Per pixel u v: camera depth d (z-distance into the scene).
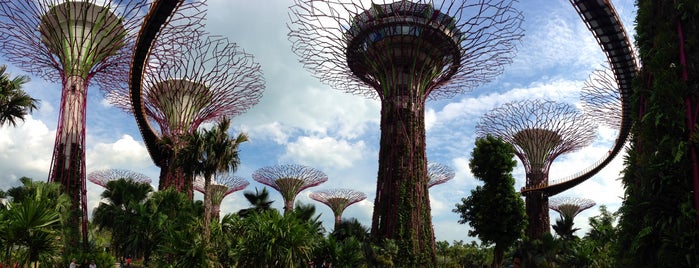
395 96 45.50
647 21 14.28
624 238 13.27
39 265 21.52
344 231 45.69
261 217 27.80
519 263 43.25
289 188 76.50
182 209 42.75
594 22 50.03
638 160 13.20
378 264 38.41
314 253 33.56
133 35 41.38
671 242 11.70
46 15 39.75
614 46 51.78
